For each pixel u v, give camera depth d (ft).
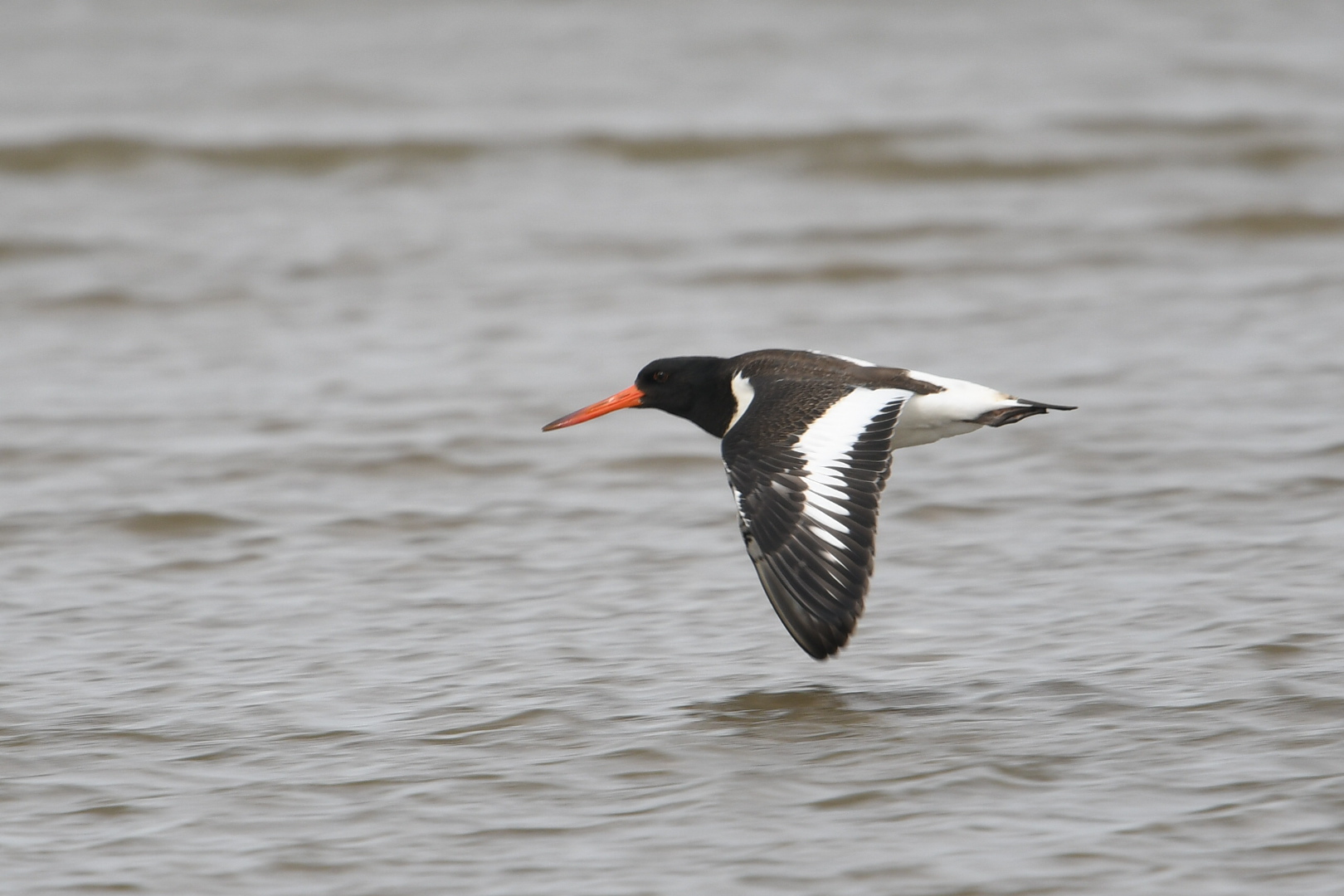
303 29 146.61
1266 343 67.36
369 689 36.88
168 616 42.11
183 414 61.26
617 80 131.23
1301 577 42.24
